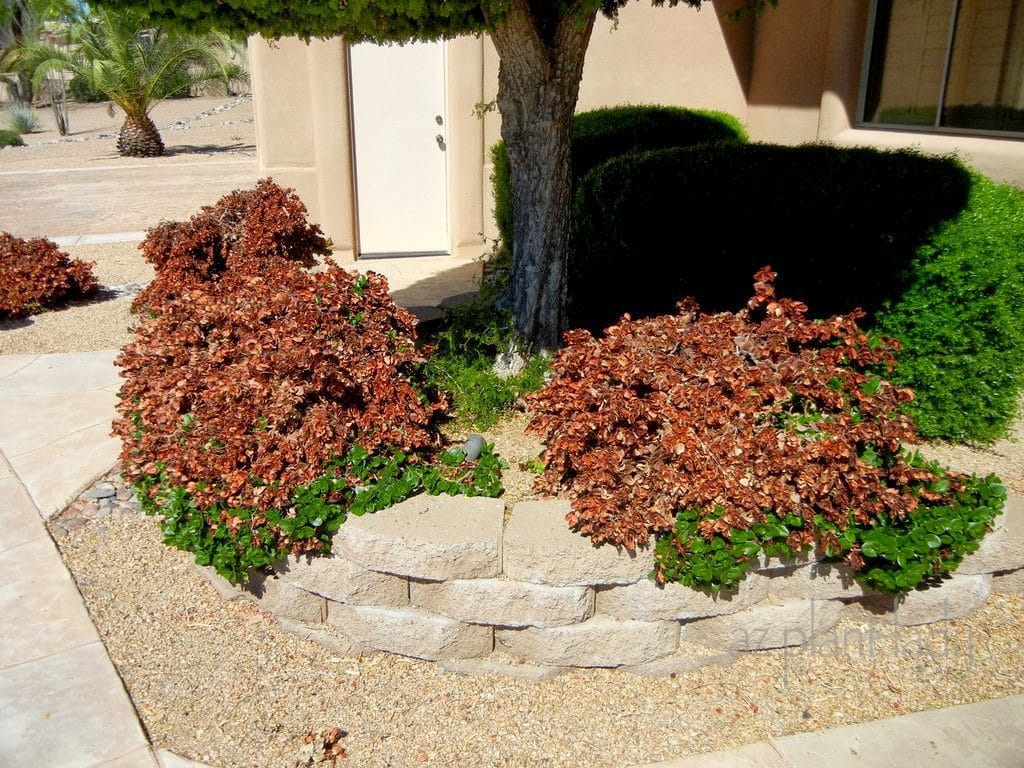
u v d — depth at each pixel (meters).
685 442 3.12
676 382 3.34
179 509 3.34
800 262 4.91
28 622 3.34
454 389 4.35
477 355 4.61
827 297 4.81
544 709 3.01
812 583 3.18
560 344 4.72
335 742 2.85
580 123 7.84
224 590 3.51
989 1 6.24
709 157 5.39
